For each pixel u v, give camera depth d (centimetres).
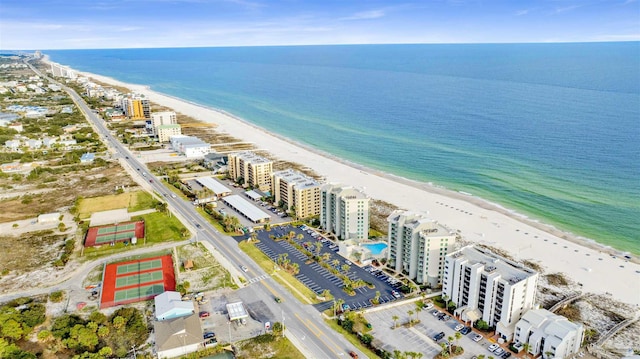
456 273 17850
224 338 16475
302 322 17425
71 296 19300
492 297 16762
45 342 16162
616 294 19575
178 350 15638
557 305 18538
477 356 15438
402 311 18188
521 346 15788
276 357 15462
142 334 16725
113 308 18362
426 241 19462
